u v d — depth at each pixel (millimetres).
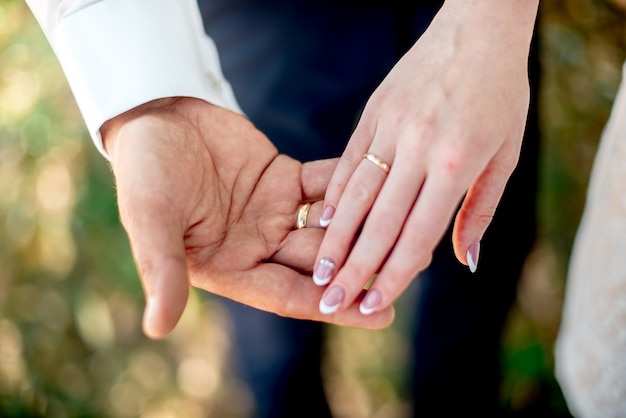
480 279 782
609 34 906
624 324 604
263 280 537
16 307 944
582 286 669
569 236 944
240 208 580
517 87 552
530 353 928
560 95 912
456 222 588
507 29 560
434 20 583
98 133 595
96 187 892
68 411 961
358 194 545
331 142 794
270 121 777
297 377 807
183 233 511
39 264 928
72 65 592
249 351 808
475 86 543
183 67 597
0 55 884
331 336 1059
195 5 640
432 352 804
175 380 1024
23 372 953
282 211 583
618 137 605
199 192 544
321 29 751
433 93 546
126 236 906
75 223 901
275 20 750
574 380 684
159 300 466
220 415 1030
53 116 880
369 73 769
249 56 762
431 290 784
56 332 955
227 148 596
